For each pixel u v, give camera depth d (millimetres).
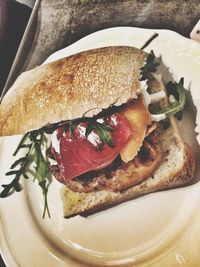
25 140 250
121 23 244
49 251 229
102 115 220
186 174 201
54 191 235
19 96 251
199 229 196
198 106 207
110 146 213
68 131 228
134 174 211
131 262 210
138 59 222
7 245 239
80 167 221
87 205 222
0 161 254
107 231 218
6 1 272
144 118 211
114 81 222
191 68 212
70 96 232
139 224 212
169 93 215
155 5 235
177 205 205
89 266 219
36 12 266
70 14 258
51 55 255
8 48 271
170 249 201
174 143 208
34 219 237
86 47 246
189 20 226
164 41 222
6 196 245
